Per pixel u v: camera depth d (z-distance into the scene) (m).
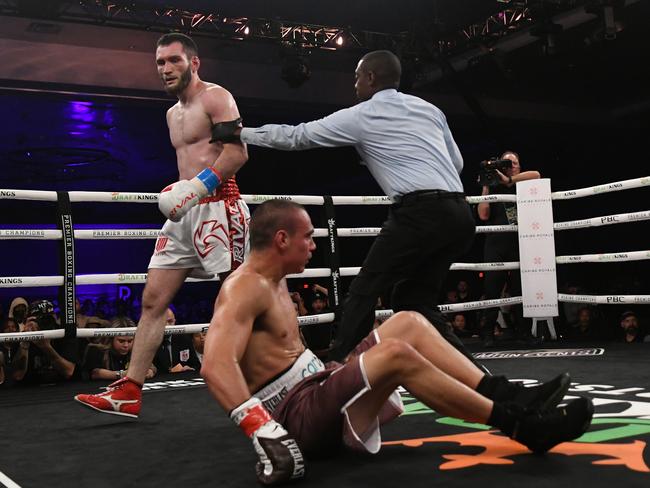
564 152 12.51
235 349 1.65
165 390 3.36
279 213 1.79
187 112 2.73
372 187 12.56
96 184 12.02
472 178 12.51
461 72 10.64
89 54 9.52
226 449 2.03
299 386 1.78
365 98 2.77
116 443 2.18
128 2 8.30
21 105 9.73
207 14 8.71
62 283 3.72
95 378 4.13
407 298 2.76
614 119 12.93
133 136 11.01
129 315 10.57
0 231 3.58
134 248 12.09
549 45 8.86
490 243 4.95
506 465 1.64
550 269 4.65
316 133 2.64
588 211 12.15
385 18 9.87
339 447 1.81
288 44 9.07
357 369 1.62
